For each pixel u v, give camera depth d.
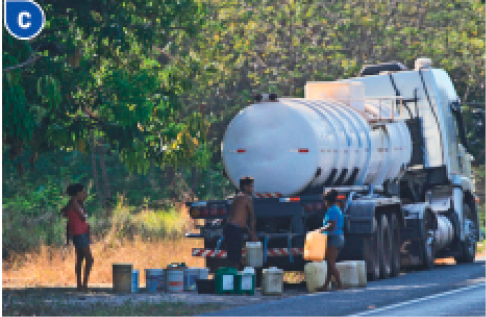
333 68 125.31
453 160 75.25
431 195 74.62
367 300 44.56
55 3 58.56
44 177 116.75
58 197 93.56
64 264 65.44
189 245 81.25
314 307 41.53
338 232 52.00
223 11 122.25
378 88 74.06
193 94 116.06
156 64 73.38
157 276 52.62
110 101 62.41
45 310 40.16
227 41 122.00
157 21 68.69
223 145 58.97
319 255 51.09
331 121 59.12
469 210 80.62
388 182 67.88
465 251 77.31
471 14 136.50
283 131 56.97
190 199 120.62
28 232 74.25
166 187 128.50
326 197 52.56
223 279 49.25
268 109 57.72
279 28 125.94
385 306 41.69
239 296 48.19
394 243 62.28
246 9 125.25
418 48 130.88
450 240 74.00
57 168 124.19
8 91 44.03
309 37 128.88
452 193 74.75
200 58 104.12
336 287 51.81
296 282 60.62
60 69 54.81
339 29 129.38
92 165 122.69
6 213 78.31
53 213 81.94
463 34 133.88
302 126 56.59
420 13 135.25
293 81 124.38
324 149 56.84
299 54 125.00
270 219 56.62
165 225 88.31
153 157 70.19
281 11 123.94
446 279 57.62
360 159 61.31
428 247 67.94
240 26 123.00
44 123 60.69
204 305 42.84
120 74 62.91
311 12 124.88
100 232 80.75
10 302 42.81
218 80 117.06
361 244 56.12
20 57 48.34
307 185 56.72
